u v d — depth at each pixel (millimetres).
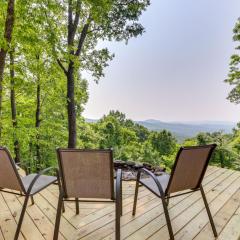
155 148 26906
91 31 7730
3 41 4539
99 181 1852
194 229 2180
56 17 6879
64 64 7660
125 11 7285
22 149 9250
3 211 2510
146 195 3074
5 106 8648
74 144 7395
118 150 18531
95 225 2227
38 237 2004
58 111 10359
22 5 5227
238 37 9961
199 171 2100
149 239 2002
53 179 2393
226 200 2924
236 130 12430
